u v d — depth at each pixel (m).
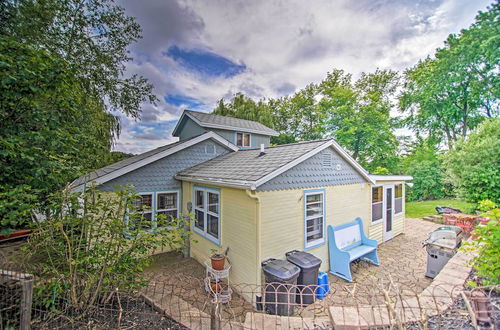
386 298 2.38
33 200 3.13
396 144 21.55
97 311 3.18
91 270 3.33
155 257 7.04
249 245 4.82
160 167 7.61
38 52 3.62
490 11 15.15
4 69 3.18
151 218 7.32
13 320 2.54
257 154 7.17
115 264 3.30
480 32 15.63
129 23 9.59
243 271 4.98
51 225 3.10
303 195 5.54
